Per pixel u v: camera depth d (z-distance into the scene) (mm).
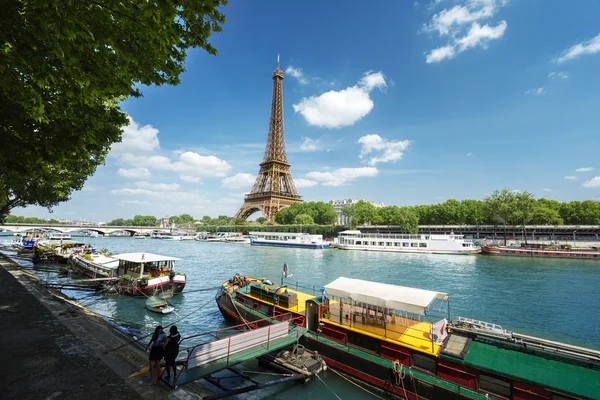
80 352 11188
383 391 13383
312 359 15281
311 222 128750
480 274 45938
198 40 8492
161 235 180250
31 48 7012
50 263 49656
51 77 7367
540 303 29969
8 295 20484
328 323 16172
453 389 11812
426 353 12961
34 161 10617
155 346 9406
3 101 8906
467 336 14477
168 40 7109
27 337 12500
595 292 34344
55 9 5973
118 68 8812
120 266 33906
